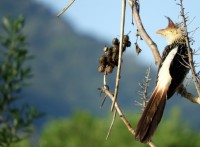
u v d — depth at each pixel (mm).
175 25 9117
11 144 7008
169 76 8438
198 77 7262
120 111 7320
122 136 25641
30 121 7066
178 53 8641
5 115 7035
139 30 7668
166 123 25797
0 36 7230
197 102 8297
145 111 8008
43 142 7250
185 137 25578
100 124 26859
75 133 27109
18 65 7203
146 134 7773
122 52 7469
